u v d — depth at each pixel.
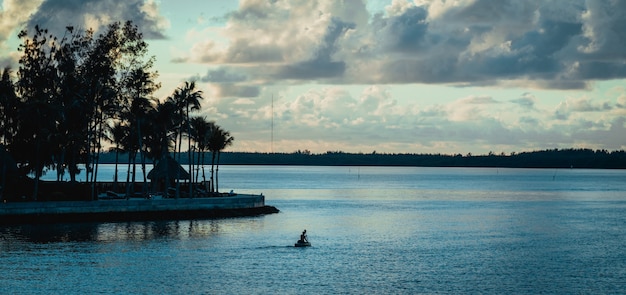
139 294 63.38
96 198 118.31
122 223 106.12
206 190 142.75
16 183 115.25
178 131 130.38
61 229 98.38
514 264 80.81
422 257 84.69
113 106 120.38
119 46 125.94
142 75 124.31
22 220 101.88
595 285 70.25
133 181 138.62
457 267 78.44
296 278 71.06
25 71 122.06
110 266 74.44
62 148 121.19
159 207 113.19
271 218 123.38
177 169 130.50
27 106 110.25
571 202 192.88
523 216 143.25
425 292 66.31
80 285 65.94
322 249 89.19
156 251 83.75
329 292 65.62
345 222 123.81
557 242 100.06
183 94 123.25
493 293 66.25
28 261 75.81
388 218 134.12
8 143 120.25
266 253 84.94
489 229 116.62
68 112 116.69
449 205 175.38
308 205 167.38
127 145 138.12
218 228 104.62
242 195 140.38
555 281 71.75
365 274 73.69
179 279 69.44
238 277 70.94
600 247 95.31
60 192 115.25
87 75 123.31
